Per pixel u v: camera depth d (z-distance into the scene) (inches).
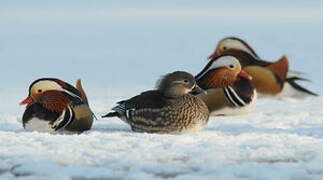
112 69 1022.4
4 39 1441.9
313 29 1600.6
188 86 479.5
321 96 773.9
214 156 374.6
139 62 1113.4
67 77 933.8
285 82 771.4
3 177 337.4
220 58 615.2
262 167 354.3
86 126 494.0
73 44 1373.0
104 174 341.1
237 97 604.4
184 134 473.1
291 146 404.5
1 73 972.6
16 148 389.7
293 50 1283.2
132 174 342.0
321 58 1163.9
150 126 480.1
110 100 702.5
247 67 769.6
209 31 1606.8
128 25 1721.2
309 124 531.2
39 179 332.8
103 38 1475.1
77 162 362.3
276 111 628.4
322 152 386.6
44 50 1277.1
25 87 831.7
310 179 336.8
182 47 1338.6
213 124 535.2
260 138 431.5
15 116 573.0
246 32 1576.0
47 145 398.6
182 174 343.6
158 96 482.9
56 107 486.3
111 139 419.2
